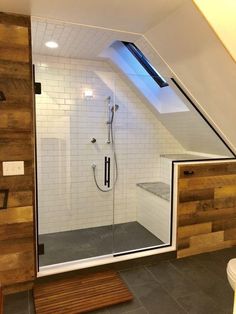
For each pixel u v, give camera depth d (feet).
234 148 9.58
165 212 9.83
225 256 9.25
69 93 10.56
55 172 10.61
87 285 7.41
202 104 8.86
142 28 7.44
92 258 8.42
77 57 10.44
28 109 6.82
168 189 10.96
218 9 5.66
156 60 8.76
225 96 7.63
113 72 11.28
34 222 7.27
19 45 6.56
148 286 7.45
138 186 12.00
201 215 9.34
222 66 6.72
